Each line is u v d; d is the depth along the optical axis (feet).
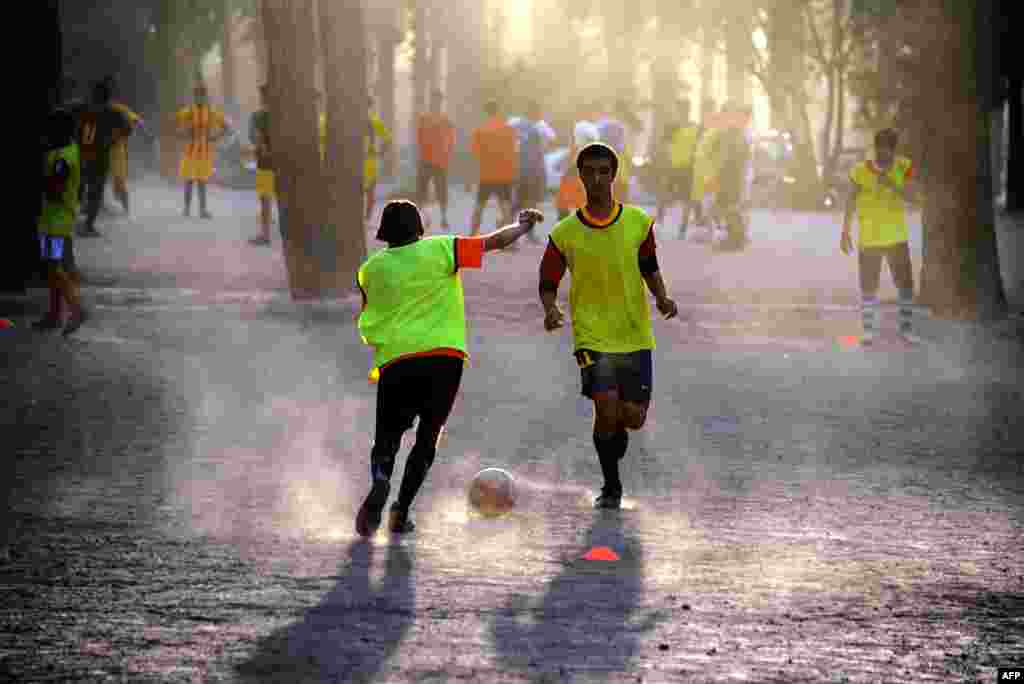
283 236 159.84
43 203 130.93
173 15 437.99
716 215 248.73
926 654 51.42
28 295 158.92
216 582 59.41
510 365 124.88
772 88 411.13
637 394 74.74
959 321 153.69
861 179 137.59
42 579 59.62
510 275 195.52
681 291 178.81
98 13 449.48
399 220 71.82
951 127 153.79
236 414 99.50
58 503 73.51
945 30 152.56
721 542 67.62
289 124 156.87
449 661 49.70
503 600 57.36
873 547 67.26
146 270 185.26
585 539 67.67
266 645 51.29
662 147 282.36
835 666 49.96
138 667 48.88
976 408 107.45
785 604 57.47
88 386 108.58
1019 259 230.48
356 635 52.49
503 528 69.97
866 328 139.33
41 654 50.14
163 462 84.02
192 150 279.28
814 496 78.23
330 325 143.64
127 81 453.58
